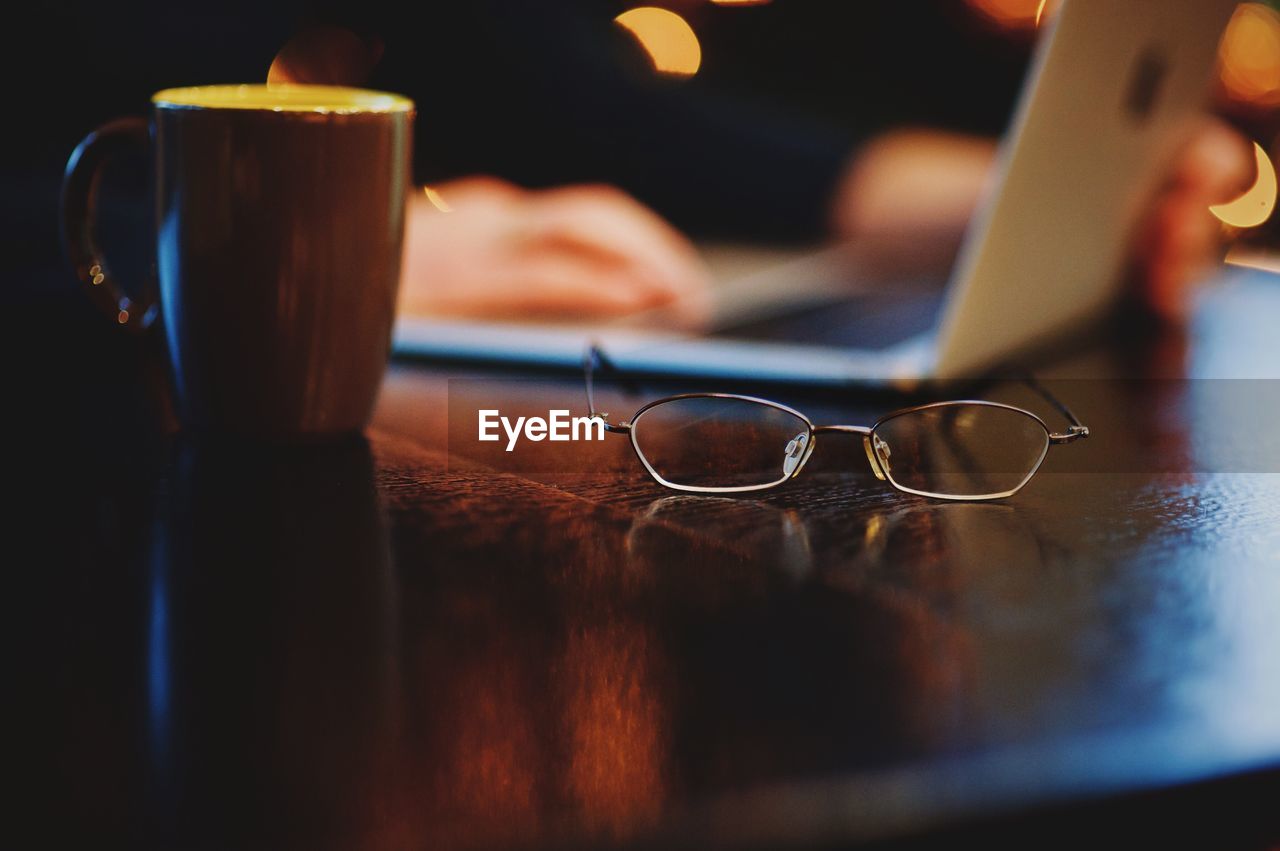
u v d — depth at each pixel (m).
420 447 0.69
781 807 0.48
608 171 1.24
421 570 0.58
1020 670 0.53
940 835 0.48
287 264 0.65
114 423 0.70
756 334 0.81
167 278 0.66
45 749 0.50
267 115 0.64
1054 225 0.78
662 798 0.48
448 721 0.51
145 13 1.31
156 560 0.58
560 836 0.47
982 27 1.44
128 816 0.47
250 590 0.57
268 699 0.52
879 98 1.40
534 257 0.90
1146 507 0.65
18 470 0.65
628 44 1.40
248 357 0.66
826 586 0.58
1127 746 0.50
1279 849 0.50
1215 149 1.03
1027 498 0.65
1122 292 0.89
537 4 1.40
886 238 1.03
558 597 0.57
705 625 0.55
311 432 0.68
